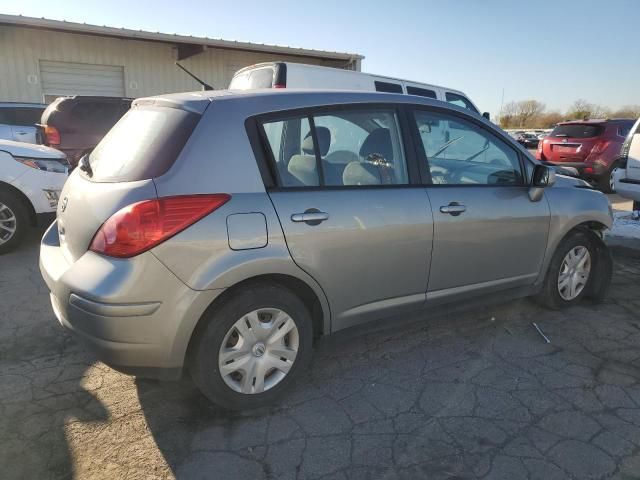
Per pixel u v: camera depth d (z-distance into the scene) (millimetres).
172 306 2438
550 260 3979
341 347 3572
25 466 2348
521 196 3695
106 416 2742
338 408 2846
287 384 2883
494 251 3574
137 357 2453
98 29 13164
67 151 8836
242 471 2350
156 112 2877
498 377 3176
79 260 2551
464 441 2562
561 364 3344
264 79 7543
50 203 5770
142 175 2518
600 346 3600
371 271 3031
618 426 2686
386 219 3023
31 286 4668
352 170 3037
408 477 2318
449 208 3283
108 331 2385
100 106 9141
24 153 5672
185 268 2439
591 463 2404
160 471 2340
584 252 4199
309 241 2758
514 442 2555
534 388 3049
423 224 3168
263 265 2611
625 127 11352
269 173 2725
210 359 2596
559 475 2328
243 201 2600
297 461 2418
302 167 2859
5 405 2818
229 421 2719
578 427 2674
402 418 2756
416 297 3299
